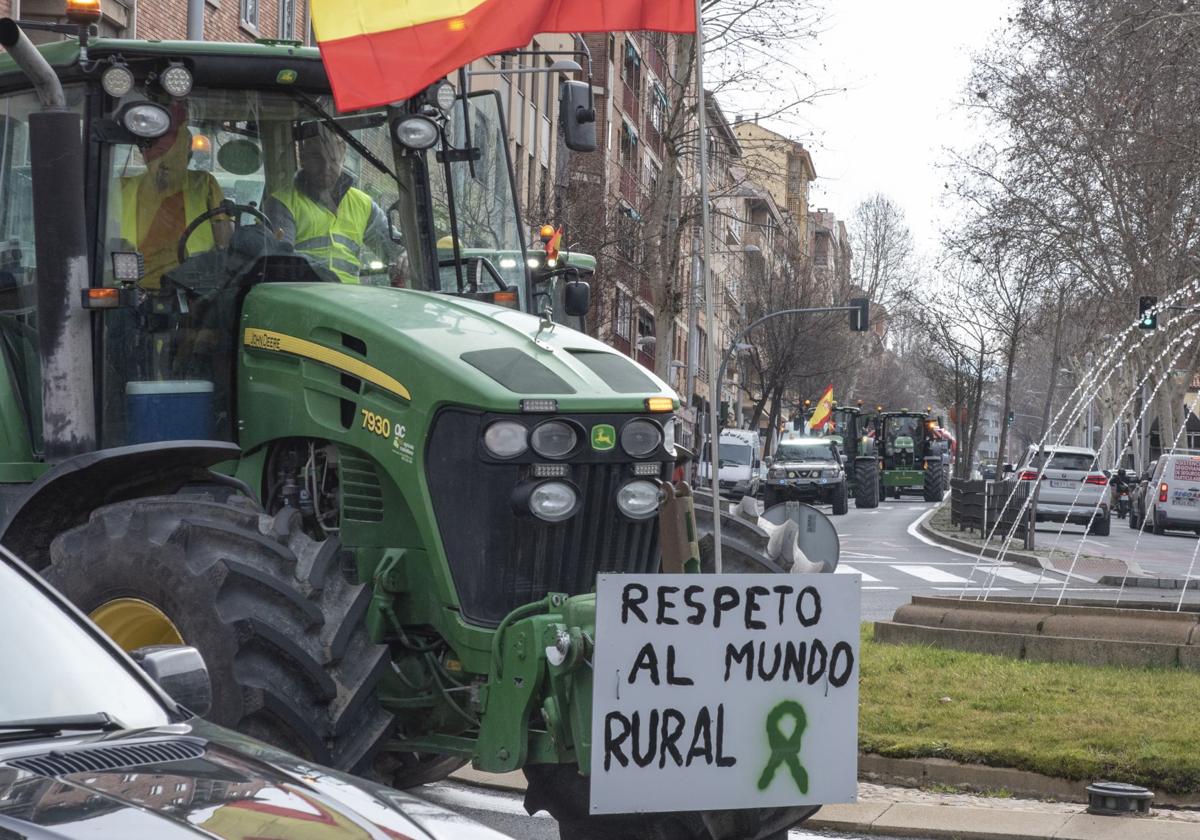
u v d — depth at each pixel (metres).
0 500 9.05
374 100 8.72
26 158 9.04
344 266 8.80
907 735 10.38
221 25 34.06
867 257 121.06
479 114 9.38
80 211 8.27
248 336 8.39
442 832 4.09
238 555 7.24
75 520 7.75
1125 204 59.59
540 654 6.80
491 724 6.97
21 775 3.85
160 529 7.24
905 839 8.76
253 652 7.03
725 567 8.11
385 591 7.60
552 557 7.37
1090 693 11.91
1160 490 53.22
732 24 44.00
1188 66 46.06
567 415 7.35
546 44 56.81
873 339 121.25
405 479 7.51
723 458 67.38
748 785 6.71
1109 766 9.54
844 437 87.19
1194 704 11.48
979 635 14.20
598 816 7.26
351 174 8.89
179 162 8.61
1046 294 73.75
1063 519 48.88
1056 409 141.00
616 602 6.57
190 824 3.65
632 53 73.25
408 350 7.58
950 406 108.06
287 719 7.01
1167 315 61.25
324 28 8.67
